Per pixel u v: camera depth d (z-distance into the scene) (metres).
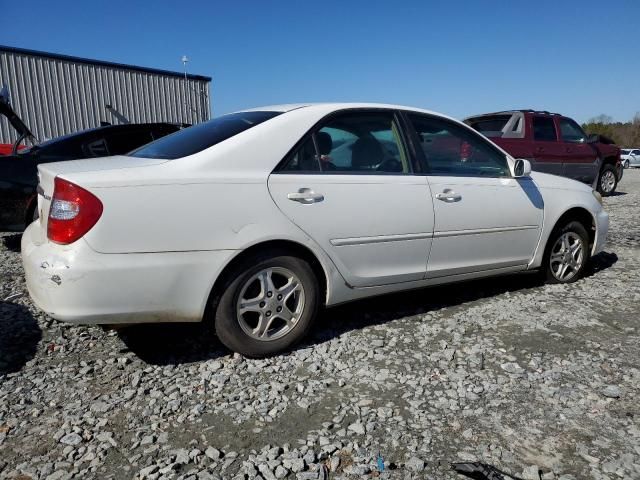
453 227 3.78
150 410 2.60
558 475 2.13
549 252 4.57
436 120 3.94
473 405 2.65
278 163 3.11
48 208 2.81
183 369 3.04
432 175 3.75
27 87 15.91
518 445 2.33
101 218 2.61
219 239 2.86
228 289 2.97
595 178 11.73
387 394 2.76
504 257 4.19
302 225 3.11
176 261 2.78
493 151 4.20
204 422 2.49
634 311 4.02
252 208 2.95
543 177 4.54
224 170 2.93
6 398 2.71
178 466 2.17
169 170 2.82
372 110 3.61
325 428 2.44
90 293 2.62
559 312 3.99
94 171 2.73
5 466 2.17
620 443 2.34
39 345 3.37
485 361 3.15
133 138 6.66
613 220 8.58
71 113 17.00
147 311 2.79
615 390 2.78
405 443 2.34
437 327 3.69
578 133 11.29
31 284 2.78
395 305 4.15
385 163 3.58
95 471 2.14
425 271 3.73
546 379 2.93
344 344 3.39
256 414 2.56
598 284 4.74
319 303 3.34
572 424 2.49
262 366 3.07
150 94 19.11
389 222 3.45
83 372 2.99
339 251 3.29
